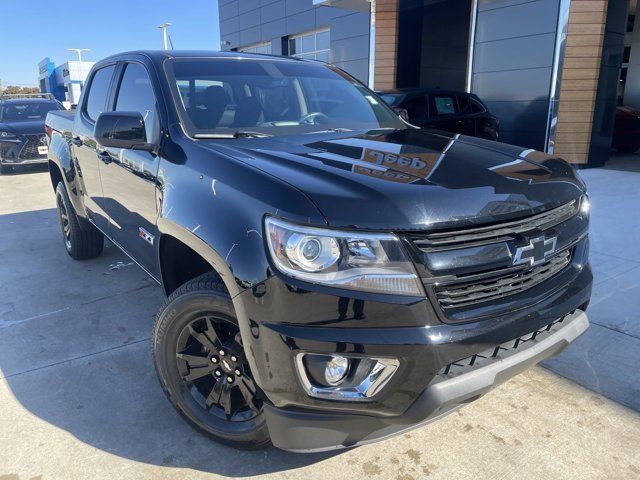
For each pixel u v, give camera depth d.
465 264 1.82
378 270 1.72
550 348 2.10
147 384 2.89
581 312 2.33
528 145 10.48
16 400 2.74
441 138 2.77
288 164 2.08
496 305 1.91
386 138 2.71
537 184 2.13
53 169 4.93
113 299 4.05
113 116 2.61
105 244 5.52
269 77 3.20
